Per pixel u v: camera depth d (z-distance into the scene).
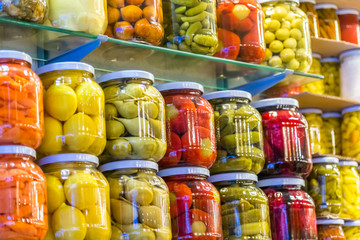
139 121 1.73
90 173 1.62
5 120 1.49
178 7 2.01
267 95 2.57
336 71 2.85
